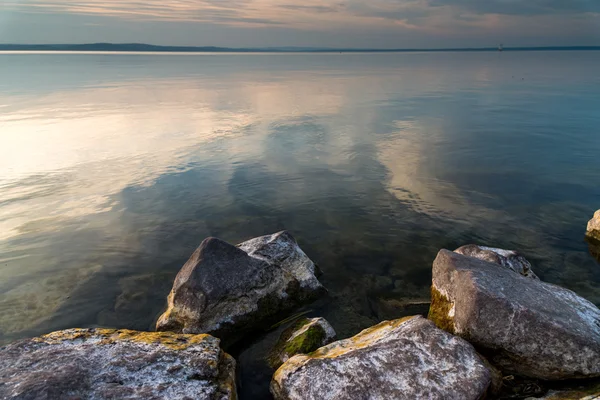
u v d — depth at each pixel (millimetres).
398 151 21875
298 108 36875
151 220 13445
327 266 10727
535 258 11062
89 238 12102
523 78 71875
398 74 85188
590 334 6023
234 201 15102
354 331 8000
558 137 25141
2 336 7906
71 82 60406
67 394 4844
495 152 21656
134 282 9883
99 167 18688
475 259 7684
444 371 5586
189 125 28375
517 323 6051
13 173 17656
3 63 120812
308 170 18562
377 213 14094
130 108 35469
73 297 9227
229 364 6305
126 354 5832
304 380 5609
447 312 7105
